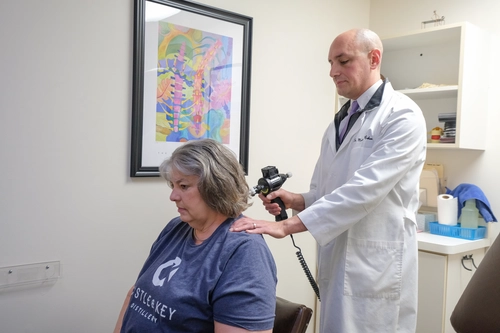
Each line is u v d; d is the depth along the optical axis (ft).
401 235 5.72
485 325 1.38
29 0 5.49
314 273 9.19
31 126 5.58
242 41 7.61
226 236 3.96
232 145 7.60
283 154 8.46
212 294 3.74
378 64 6.19
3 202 5.42
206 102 7.21
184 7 6.84
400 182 5.72
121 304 6.48
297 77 8.63
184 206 4.07
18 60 5.45
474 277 1.46
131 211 6.53
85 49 5.97
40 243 5.71
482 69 8.41
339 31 9.43
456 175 9.04
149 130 6.59
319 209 5.26
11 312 5.55
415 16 9.53
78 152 5.97
